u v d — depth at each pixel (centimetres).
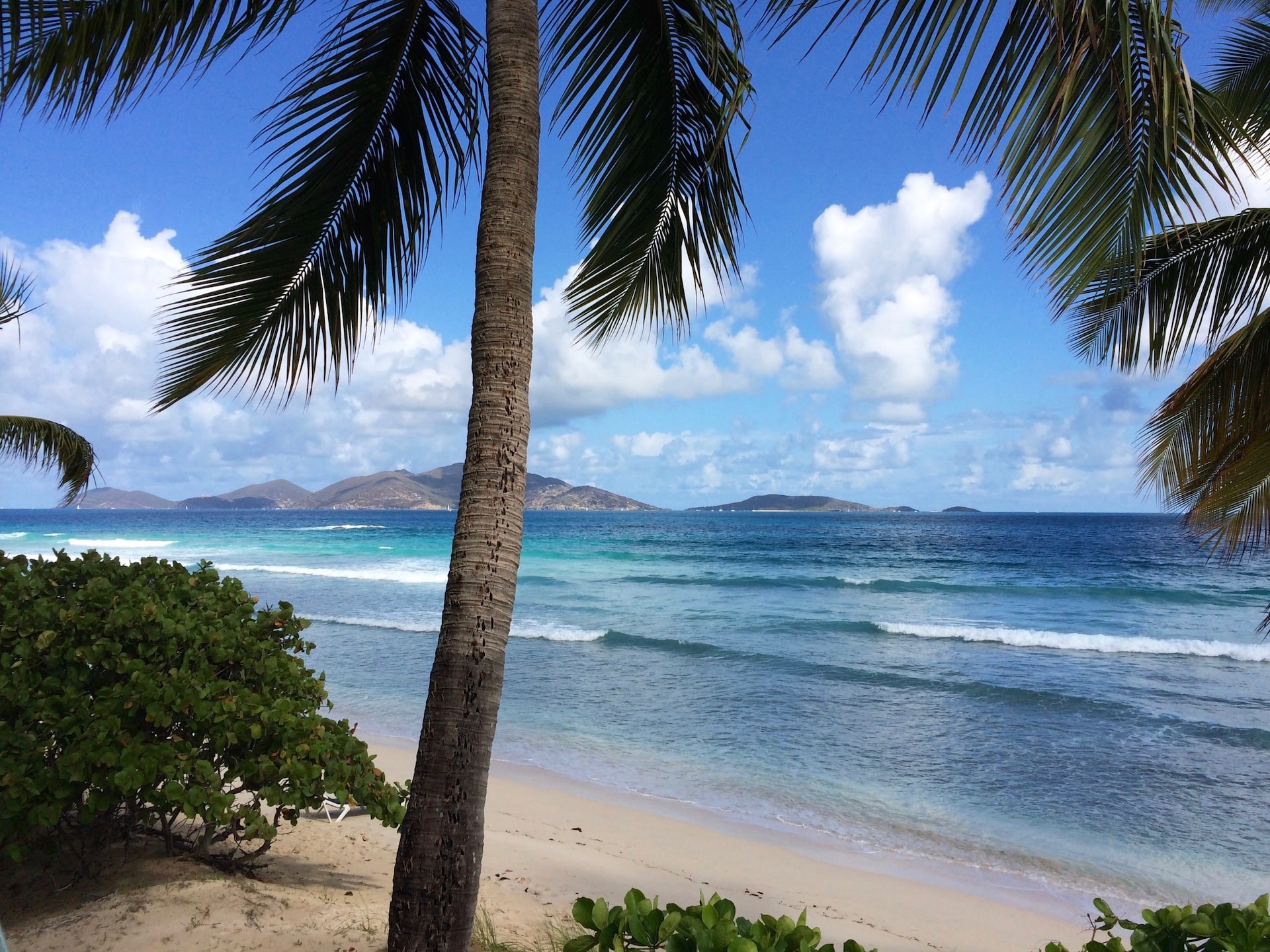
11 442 1019
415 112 396
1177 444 672
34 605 373
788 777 806
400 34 372
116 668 348
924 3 219
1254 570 3609
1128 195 253
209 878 347
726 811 715
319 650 1492
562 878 521
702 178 420
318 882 389
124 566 477
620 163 407
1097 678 1326
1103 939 488
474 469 240
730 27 350
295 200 376
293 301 397
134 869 354
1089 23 202
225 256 366
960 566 3872
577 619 1991
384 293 412
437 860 217
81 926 295
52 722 318
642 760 866
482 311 253
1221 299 591
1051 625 2028
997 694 1166
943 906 534
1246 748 905
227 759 348
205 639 388
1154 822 694
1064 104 205
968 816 706
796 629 1836
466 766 222
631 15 382
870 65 228
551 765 849
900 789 777
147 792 312
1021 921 515
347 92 374
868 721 1023
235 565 3669
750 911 503
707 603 2384
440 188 409
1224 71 664
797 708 1087
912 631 1795
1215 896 564
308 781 345
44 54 265
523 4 282
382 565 3703
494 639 230
